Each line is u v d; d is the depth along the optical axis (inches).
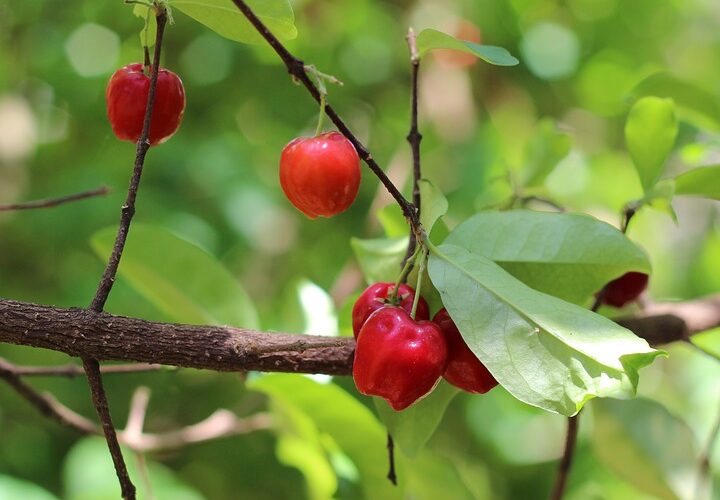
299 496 37.6
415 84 22.0
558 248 21.4
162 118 21.5
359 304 20.8
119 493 30.7
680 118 25.8
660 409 25.0
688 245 54.1
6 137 43.6
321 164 20.6
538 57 48.3
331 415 23.9
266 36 20.3
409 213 20.4
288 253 42.9
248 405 29.7
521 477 41.8
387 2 49.2
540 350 19.8
